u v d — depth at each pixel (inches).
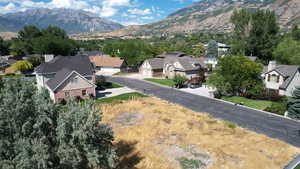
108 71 2632.9
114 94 1446.9
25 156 318.3
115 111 1033.5
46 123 373.7
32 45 3080.7
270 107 1091.3
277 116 1000.9
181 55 2891.2
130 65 2706.7
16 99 352.8
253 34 2252.7
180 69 1925.4
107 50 3511.3
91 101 416.2
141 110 1052.5
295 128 855.7
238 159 610.5
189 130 813.9
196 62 2021.4
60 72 1362.0
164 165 573.3
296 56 1750.7
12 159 343.6
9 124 346.0
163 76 2207.2
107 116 960.3
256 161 597.6
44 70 1423.5
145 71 2320.4
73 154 367.2
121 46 3186.5
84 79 1264.8
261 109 1101.1
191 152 647.1
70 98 430.0
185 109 1096.8
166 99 1317.7
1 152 341.1
